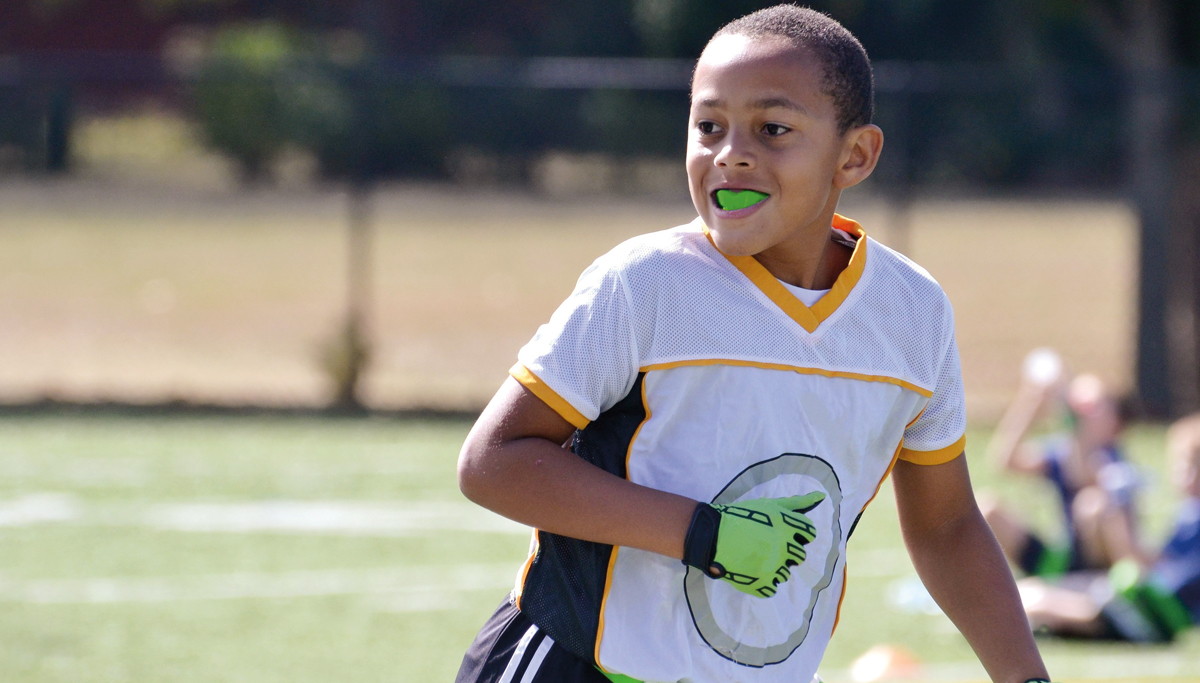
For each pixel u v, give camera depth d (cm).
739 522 704
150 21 12838
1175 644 2027
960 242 8031
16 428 3650
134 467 3238
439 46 12069
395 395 4178
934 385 806
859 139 753
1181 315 4425
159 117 10525
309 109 9344
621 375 739
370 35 12088
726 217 724
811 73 716
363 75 4078
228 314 5544
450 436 3731
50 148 6284
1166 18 4362
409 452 3497
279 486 3086
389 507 2916
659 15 9956
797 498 736
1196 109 4294
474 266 6956
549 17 11756
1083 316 5688
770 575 705
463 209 9081
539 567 801
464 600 2262
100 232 7825
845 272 773
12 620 2089
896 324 788
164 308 5647
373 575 2403
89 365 4528
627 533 712
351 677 1853
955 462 848
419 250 7475
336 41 12331
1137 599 2019
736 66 718
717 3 9875
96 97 10956
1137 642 2016
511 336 5184
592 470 724
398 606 2220
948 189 10262
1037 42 10462
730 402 741
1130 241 4478
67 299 5759
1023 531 2205
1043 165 10338
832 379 760
